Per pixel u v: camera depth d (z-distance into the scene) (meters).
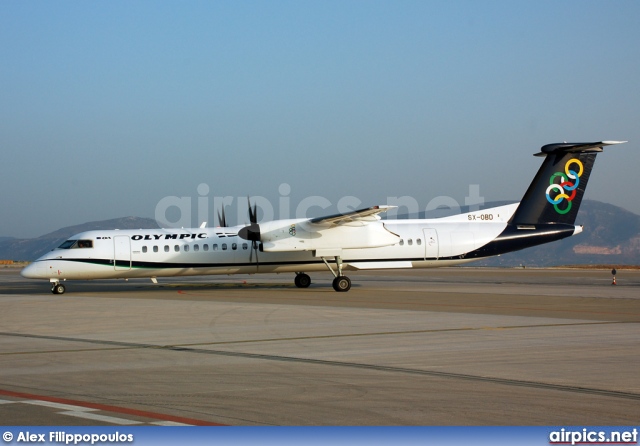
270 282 71.38
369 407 15.98
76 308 40.69
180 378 19.44
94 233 55.22
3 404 16.25
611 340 26.86
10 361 22.45
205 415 15.27
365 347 25.20
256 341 26.84
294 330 30.12
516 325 31.72
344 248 55.00
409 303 43.69
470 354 23.53
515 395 17.17
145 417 15.09
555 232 58.62
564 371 20.34
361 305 42.25
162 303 44.00
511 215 59.06
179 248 55.50
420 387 18.12
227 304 43.06
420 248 57.09
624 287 60.50
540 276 85.31
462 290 56.44
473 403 16.38
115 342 26.73
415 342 26.44
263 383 18.70
